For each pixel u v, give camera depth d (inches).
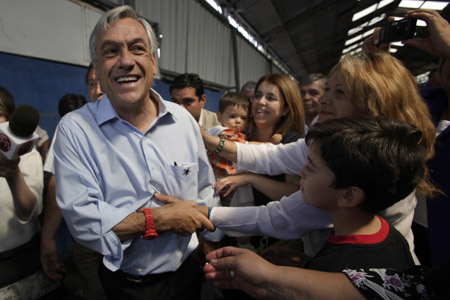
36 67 80.4
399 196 22.1
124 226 30.6
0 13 69.9
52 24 83.7
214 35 210.5
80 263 60.2
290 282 18.9
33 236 45.3
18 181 38.1
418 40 35.5
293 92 54.0
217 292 64.8
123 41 30.2
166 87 152.4
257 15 258.5
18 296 41.3
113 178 33.7
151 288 37.2
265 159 43.9
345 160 21.6
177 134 37.9
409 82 28.3
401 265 23.1
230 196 56.2
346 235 24.1
